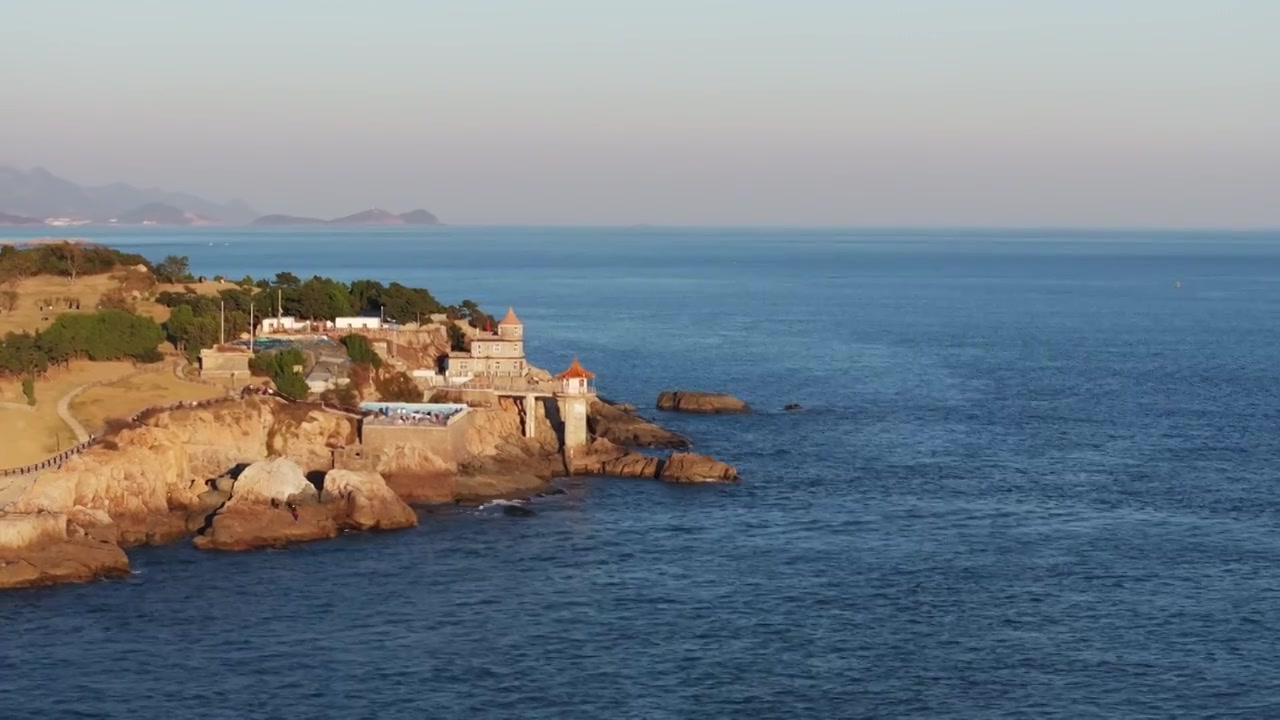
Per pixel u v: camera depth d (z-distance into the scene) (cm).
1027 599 11738
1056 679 10006
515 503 15012
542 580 12181
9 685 9694
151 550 12862
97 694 9581
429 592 11800
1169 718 9356
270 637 10669
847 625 11081
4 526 11856
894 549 13250
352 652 10400
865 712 9431
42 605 11256
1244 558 12975
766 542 13488
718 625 11062
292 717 9269
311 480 14975
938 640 10756
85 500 13012
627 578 12269
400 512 13912
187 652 10344
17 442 14375
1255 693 9769
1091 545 13412
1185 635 10888
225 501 13788
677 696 9662
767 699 9631
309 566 12462
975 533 13850
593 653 10438
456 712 9375
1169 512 14750
